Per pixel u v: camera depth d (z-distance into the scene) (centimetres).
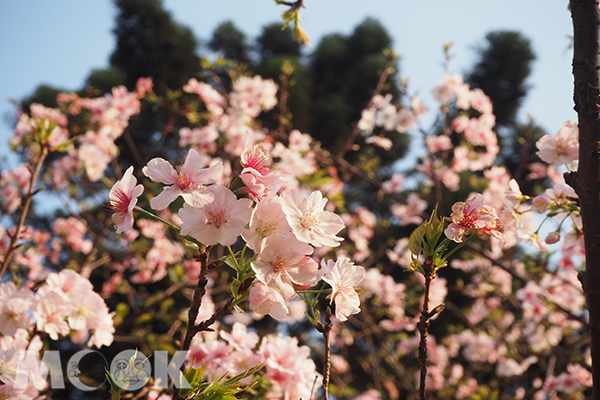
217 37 1473
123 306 433
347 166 633
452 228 138
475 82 1455
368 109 694
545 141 200
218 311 121
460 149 633
